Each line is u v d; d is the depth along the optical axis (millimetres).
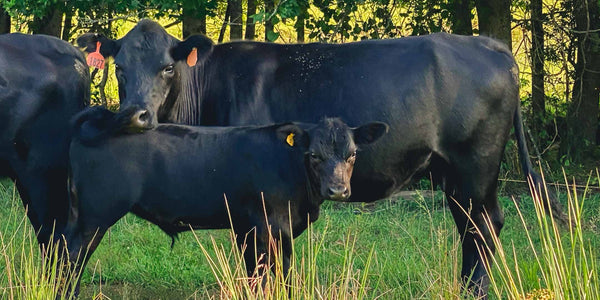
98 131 5523
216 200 5562
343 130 5312
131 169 5523
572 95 13359
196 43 5797
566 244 7305
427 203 9680
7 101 6258
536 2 13086
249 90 6074
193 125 5848
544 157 13164
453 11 12719
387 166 6168
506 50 6469
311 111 6074
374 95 6066
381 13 12477
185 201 5574
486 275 6152
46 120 6445
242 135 5574
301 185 5500
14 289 5426
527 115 12953
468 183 6305
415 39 6293
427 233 7965
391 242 7547
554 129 13664
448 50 6227
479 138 6258
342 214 9062
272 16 9867
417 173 6324
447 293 4859
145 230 8141
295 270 4766
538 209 4227
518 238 7953
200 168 5535
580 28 13008
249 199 5539
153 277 6887
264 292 4902
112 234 8023
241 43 6246
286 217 5535
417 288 6047
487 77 6230
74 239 5648
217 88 6105
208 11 10609
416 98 6102
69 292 5633
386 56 6172
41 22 13133
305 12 11680
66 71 6551
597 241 7613
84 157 5543
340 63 6141
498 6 12156
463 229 6363
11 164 6465
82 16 12406
